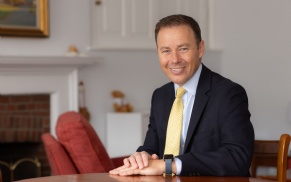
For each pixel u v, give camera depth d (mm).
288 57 6828
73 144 3365
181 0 7148
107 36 6488
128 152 6273
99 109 6395
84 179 2477
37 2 5879
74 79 6055
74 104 6066
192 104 2846
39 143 6059
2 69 5547
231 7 7391
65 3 6133
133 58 6648
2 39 5723
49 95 5965
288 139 2840
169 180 2389
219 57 7488
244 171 2588
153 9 6859
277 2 6941
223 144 2676
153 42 6867
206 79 2838
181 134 2822
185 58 2760
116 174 2584
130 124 6262
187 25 2762
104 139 6453
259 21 7129
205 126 2748
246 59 7270
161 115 2975
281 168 2832
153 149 3023
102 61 6395
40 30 5895
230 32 7406
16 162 6094
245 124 2684
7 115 5809
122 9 6605
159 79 6875
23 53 5859
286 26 6848
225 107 2719
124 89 6578
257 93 7184
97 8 6406
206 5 7426
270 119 7043
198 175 2547
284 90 6879
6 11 5695
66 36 6137
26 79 5742
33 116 5926
